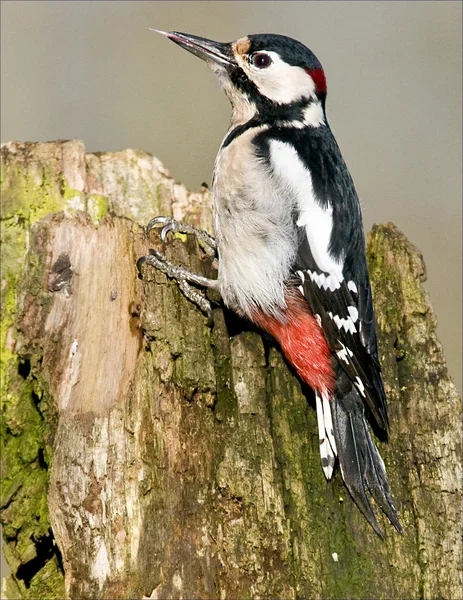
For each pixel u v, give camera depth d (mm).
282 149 10188
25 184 11422
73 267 9359
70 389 9016
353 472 9148
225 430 8914
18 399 9820
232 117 11328
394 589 8742
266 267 9805
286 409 9555
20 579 9516
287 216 9859
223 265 9883
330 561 8758
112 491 8539
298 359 9664
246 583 8453
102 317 9211
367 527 8938
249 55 10906
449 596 8883
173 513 8523
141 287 9250
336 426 9398
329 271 9750
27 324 9242
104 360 9062
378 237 10539
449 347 16469
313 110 10930
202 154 16734
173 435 8758
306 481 9133
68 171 11625
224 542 8508
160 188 11930
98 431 8688
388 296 10156
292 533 8828
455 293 16734
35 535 9516
